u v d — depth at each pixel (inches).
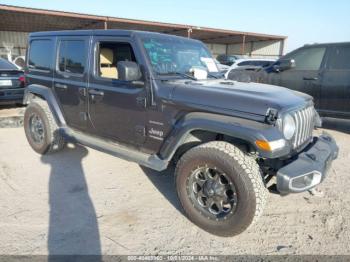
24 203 127.2
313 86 254.2
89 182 149.5
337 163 183.8
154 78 120.0
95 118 147.1
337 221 119.1
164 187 146.3
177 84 118.5
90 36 144.4
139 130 128.0
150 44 127.6
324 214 124.3
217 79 143.5
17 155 184.1
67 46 157.5
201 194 109.4
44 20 844.6
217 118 103.2
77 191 139.6
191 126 107.3
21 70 294.2
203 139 120.3
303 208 129.1
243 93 108.1
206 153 103.1
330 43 247.6
